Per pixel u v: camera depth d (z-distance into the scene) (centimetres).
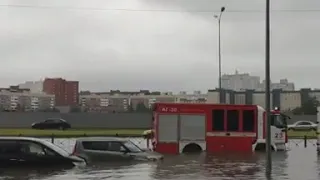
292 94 10581
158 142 2517
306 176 1577
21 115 7712
